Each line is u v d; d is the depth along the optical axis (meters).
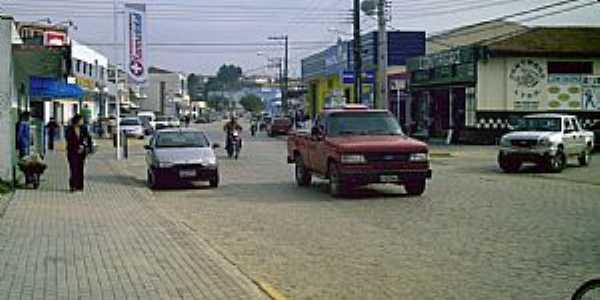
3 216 15.45
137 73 34.59
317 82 82.19
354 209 17.38
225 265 10.95
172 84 145.38
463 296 8.99
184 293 9.15
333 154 19.61
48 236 13.26
